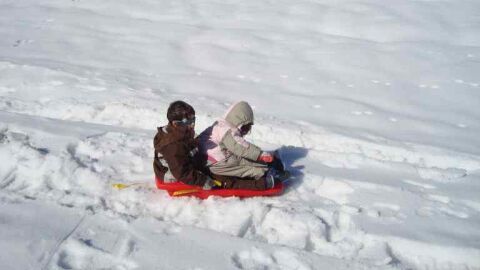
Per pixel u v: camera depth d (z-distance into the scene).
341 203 3.63
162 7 10.85
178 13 10.47
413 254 3.02
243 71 7.20
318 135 4.84
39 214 3.22
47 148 4.21
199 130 4.97
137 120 5.05
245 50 8.21
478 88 6.64
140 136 4.60
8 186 3.65
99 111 5.19
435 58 7.85
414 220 3.34
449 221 3.33
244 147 3.46
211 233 3.08
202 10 10.67
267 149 4.55
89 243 2.94
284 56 7.96
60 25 9.34
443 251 2.98
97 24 9.48
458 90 6.58
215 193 3.55
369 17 10.12
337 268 2.80
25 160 3.91
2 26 9.14
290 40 8.81
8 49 7.71
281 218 3.31
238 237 3.05
